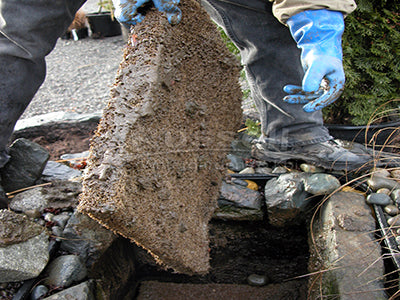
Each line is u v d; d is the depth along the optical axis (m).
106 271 1.84
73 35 5.88
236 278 2.23
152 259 2.18
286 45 2.00
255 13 1.93
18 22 1.63
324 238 1.94
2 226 1.60
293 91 1.66
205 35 1.68
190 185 1.70
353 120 2.60
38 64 1.80
